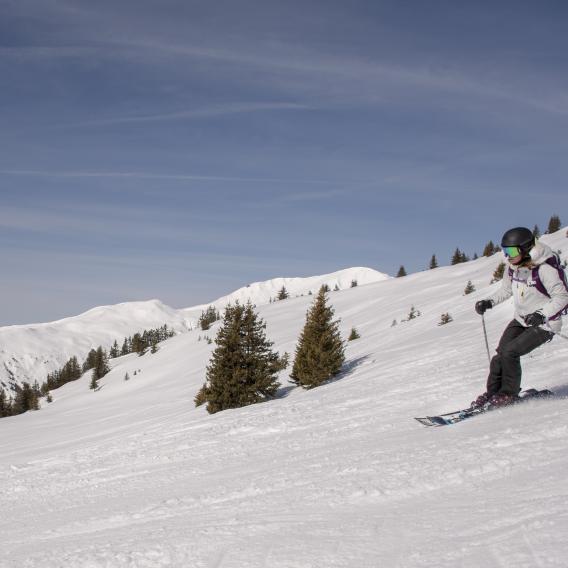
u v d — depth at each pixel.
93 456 10.66
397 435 5.37
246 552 2.56
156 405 40.47
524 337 5.06
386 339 39.25
